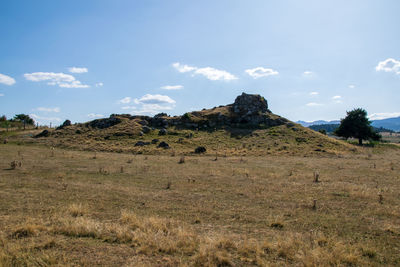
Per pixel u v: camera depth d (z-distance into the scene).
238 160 31.19
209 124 60.66
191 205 11.90
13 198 11.98
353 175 21.22
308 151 40.53
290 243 7.41
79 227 8.07
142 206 11.55
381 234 8.82
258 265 6.27
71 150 39.44
